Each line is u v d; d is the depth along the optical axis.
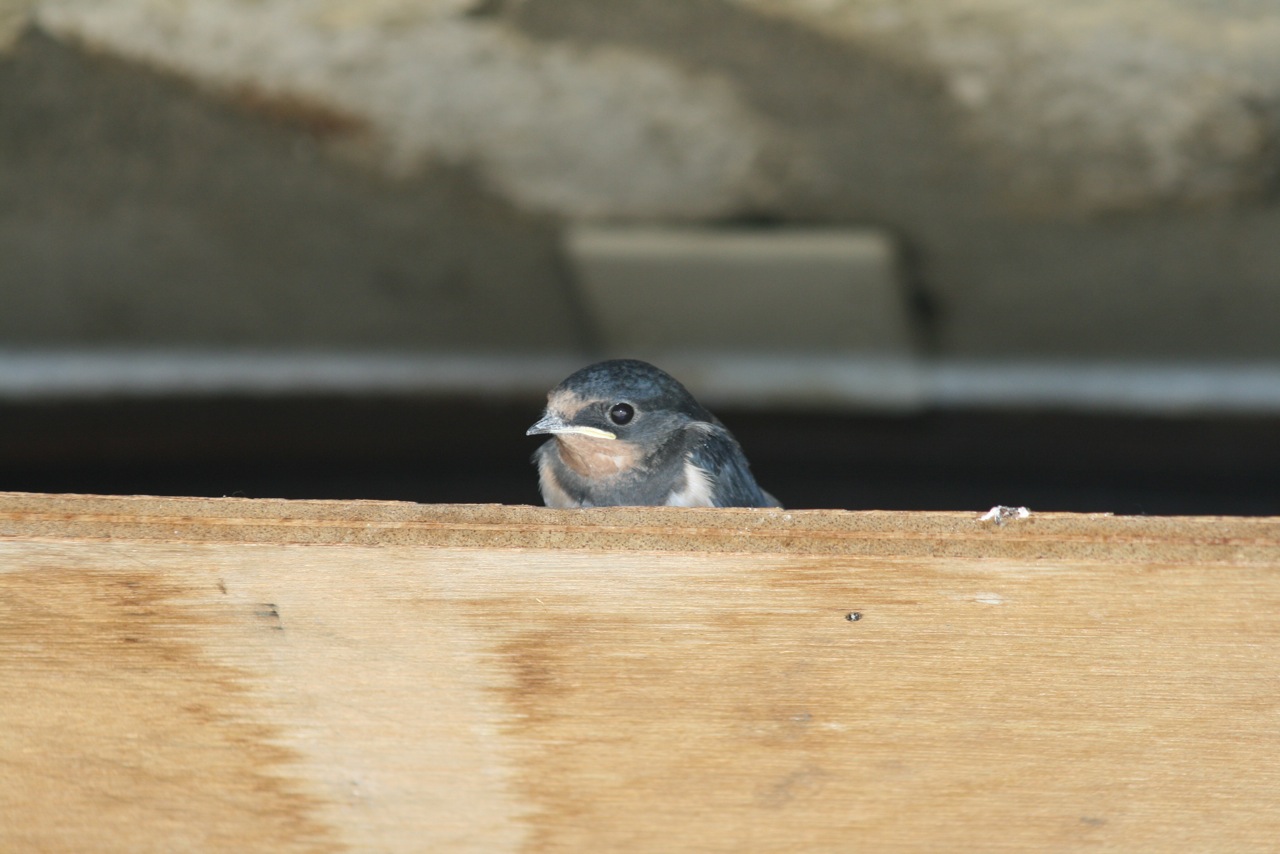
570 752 4.52
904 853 4.59
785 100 10.95
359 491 12.99
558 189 12.45
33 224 12.78
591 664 4.41
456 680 4.43
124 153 11.68
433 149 11.80
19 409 14.12
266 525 4.29
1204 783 4.45
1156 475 12.69
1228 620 4.20
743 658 4.38
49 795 4.55
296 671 4.42
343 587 4.32
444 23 10.23
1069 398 14.38
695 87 10.92
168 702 4.46
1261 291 13.00
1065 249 12.76
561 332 14.86
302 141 11.60
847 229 12.81
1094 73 10.31
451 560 4.28
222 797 4.57
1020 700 4.39
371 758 4.53
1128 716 4.38
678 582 4.29
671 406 7.83
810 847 4.61
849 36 10.11
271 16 10.19
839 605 4.29
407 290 14.18
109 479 12.77
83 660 4.40
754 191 12.35
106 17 10.19
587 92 11.01
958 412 14.20
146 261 13.41
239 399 14.48
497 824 4.61
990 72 10.43
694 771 4.54
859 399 14.44
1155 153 11.13
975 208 12.28
